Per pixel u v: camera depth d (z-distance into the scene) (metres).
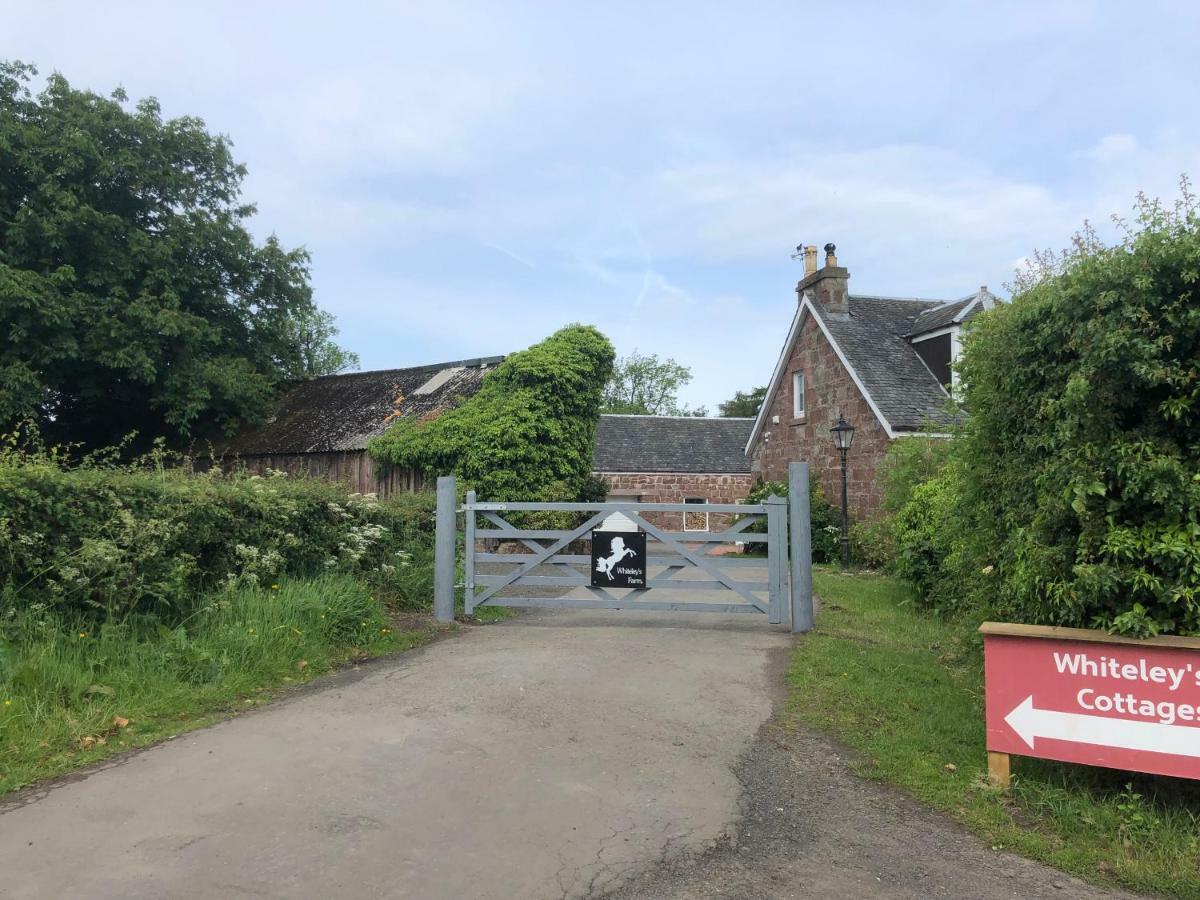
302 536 7.99
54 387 20.30
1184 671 3.90
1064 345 4.62
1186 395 4.14
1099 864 3.53
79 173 19.84
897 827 3.84
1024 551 4.66
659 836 3.62
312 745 4.55
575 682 5.95
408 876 3.16
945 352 19.61
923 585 9.93
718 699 5.66
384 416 19.00
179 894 2.96
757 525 23.11
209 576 6.89
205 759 4.30
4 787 3.83
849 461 19.88
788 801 4.08
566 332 17.08
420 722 5.00
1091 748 4.09
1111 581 4.04
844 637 7.85
